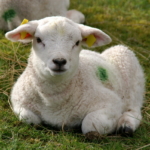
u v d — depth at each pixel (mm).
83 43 8109
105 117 7770
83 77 8039
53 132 7891
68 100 7785
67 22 7484
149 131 8391
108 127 7789
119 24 15453
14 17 13039
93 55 9422
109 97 8203
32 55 7855
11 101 8922
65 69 6980
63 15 13844
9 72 10406
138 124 8562
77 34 7414
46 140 7469
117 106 8289
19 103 8195
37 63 7418
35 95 7953
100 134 7637
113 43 13461
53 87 7629
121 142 7688
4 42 12336
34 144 7094
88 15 16391
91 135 7461
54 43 7160
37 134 7594
